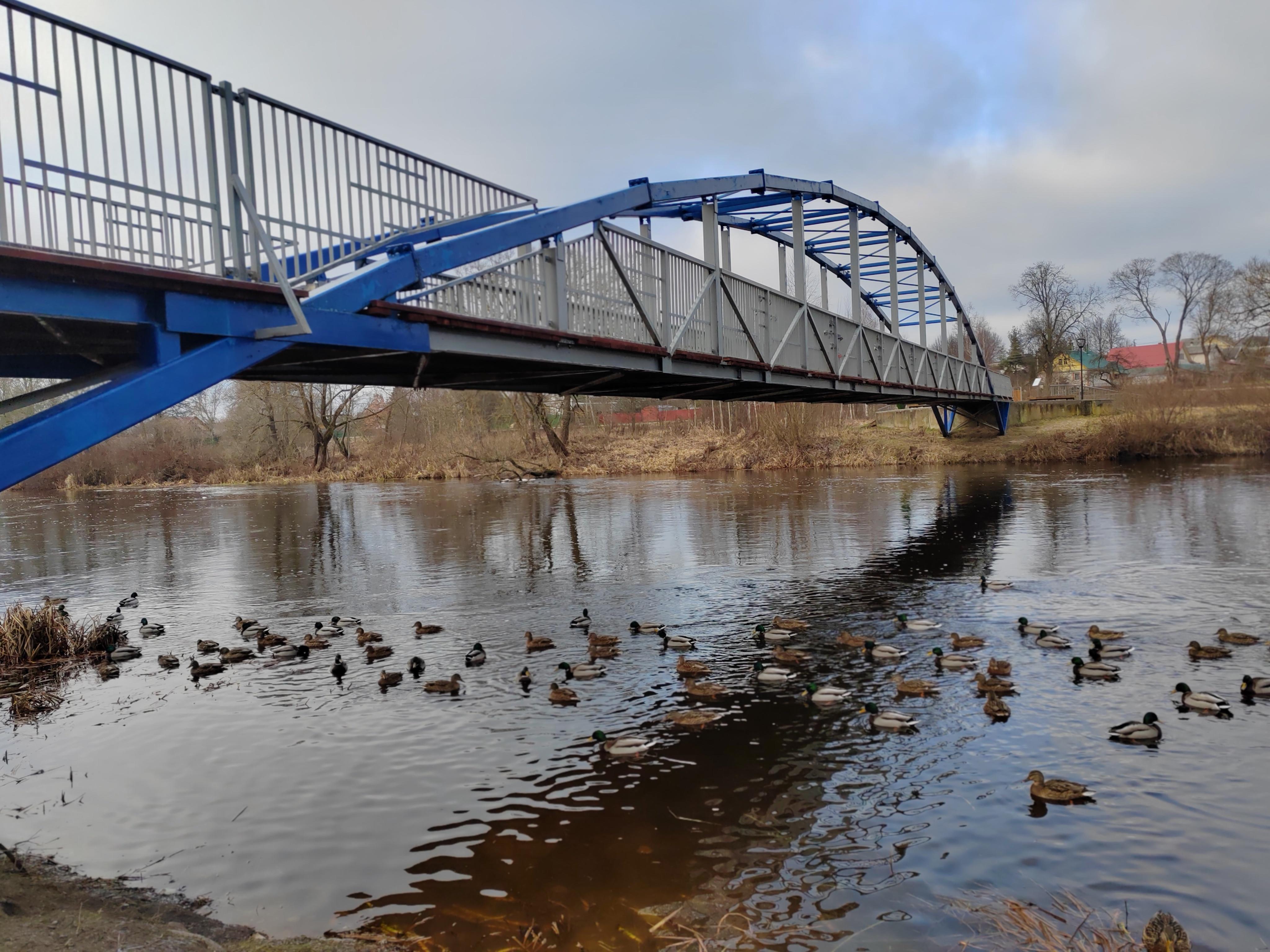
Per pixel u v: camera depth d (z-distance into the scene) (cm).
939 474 4934
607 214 1383
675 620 1706
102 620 1830
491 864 767
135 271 675
